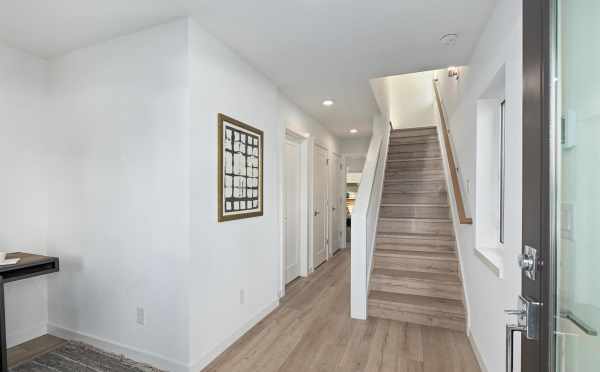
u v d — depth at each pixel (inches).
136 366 79.1
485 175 85.9
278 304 124.2
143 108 80.7
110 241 85.4
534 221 34.7
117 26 79.1
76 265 91.3
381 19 76.5
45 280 97.5
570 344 31.6
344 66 105.7
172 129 76.9
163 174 77.9
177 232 76.2
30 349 87.7
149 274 79.7
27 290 93.7
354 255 111.6
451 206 136.8
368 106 155.5
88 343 89.3
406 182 167.2
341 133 224.7
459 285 109.6
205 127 80.8
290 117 146.5
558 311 31.9
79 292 90.9
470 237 96.1
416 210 152.3
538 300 33.6
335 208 233.6
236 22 77.7
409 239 135.6
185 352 75.1
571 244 31.5
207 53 82.0
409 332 100.0
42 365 80.0
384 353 87.3
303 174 169.8
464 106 107.0
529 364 35.2
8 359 82.9
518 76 55.7
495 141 85.1
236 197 94.2
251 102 104.1
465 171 105.4
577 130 31.1
